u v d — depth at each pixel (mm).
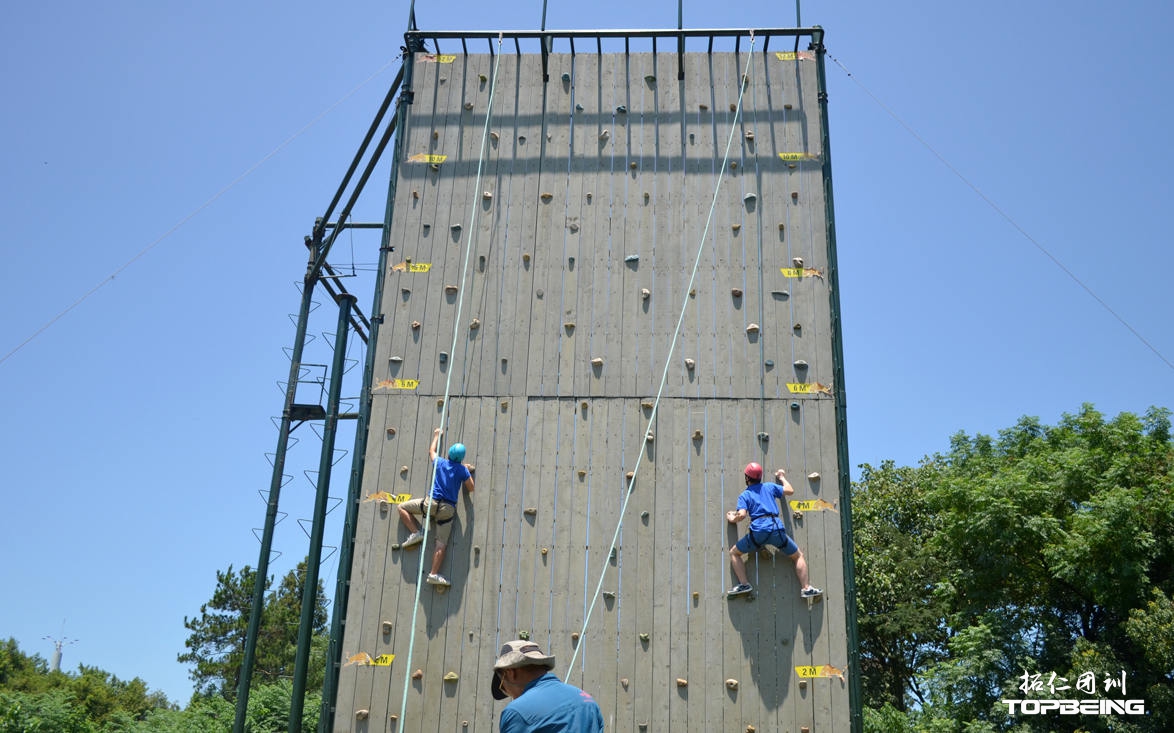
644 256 13531
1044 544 25328
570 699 4918
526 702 4867
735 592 11781
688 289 13328
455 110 14469
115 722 28812
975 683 24734
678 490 12414
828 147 13984
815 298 13219
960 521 26875
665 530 12242
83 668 59250
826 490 12312
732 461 12508
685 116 14258
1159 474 25078
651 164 14016
